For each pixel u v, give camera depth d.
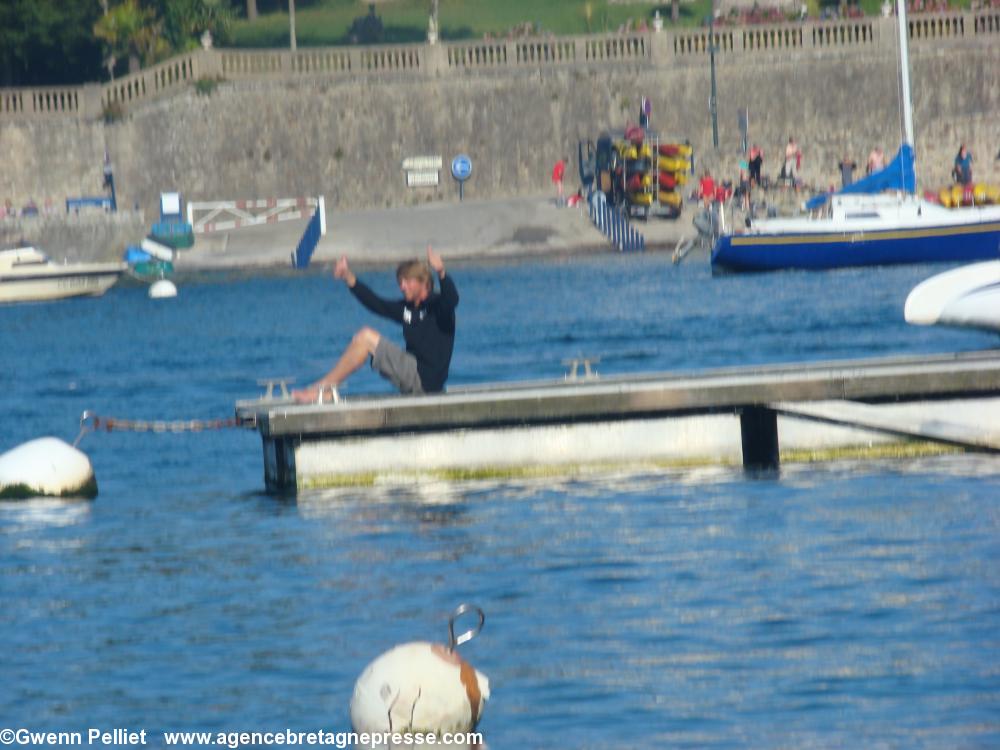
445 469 61.69
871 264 171.88
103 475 69.62
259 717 36.41
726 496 57.56
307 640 41.97
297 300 171.00
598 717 35.59
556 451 62.03
